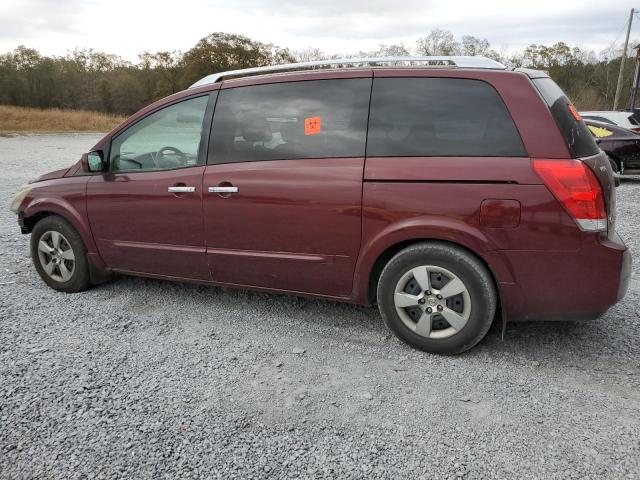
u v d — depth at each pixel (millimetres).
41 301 4348
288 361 3352
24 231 4730
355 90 3457
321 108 3516
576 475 2312
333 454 2461
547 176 2980
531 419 2725
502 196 3047
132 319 3988
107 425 2666
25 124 37594
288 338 3684
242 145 3723
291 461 2410
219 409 2812
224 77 4012
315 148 3502
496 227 3072
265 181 3584
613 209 3176
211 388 3020
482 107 3182
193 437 2578
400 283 3377
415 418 2740
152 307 4227
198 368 3250
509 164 3053
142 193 4035
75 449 2490
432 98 3289
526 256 3066
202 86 3939
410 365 3293
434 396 2941
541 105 3076
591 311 3105
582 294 3066
